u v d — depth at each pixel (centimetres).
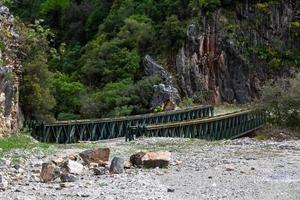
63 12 12469
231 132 6191
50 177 1938
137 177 2027
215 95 10775
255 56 11338
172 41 10656
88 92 9381
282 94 6900
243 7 11581
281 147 3459
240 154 2977
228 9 11488
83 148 3259
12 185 1805
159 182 1945
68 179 1931
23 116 4459
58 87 8381
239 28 11394
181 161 2553
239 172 2216
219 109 9931
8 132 3538
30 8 13350
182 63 10481
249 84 11131
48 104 4694
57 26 12656
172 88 9412
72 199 1594
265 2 11819
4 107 3509
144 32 10600
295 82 6969
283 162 2583
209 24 11044
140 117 5434
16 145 3028
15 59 4209
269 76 11350
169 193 1739
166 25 10675
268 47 11594
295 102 6794
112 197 1628
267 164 2494
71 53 11044
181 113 6625
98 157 2386
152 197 1641
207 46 10881
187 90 10400
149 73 9919
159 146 3506
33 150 2850
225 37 11119
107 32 11288
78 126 4550
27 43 4494
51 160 2327
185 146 3525
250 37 11462
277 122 6994
